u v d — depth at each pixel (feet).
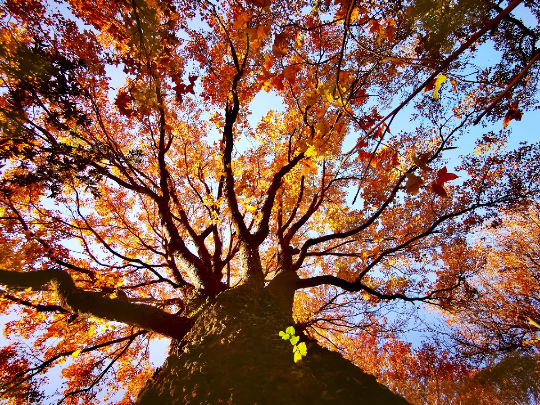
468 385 32.40
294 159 22.36
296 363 8.86
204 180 31.99
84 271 20.52
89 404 24.11
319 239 22.52
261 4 7.13
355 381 8.20
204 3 16.63
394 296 21.98
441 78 6.16
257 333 10.52
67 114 11.49
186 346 10.74
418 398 37.19
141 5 9.78
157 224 32.22
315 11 8.86
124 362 29.07
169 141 22.74
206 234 23.93
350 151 6.70
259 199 25.62
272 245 38.86
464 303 28.45
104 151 14.33
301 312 37.81
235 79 21.21
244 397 7.29
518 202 23.88
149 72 11.25
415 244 29.60
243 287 14.53
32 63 9.76
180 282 20.94
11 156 11.33
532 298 46.52
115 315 14.30
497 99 4.52
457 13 5.81
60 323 24.88
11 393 18.58
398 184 10.91
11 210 19.81
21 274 16.07
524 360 30.58
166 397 8.18
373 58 9.90
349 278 30.42
